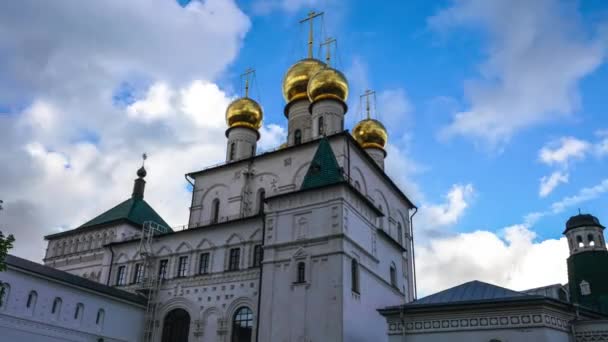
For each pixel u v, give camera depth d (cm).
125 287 4419
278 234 3512
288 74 5172
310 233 3388
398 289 4112
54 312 3456
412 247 5109
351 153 4234
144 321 4122
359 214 3588
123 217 5134
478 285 2998
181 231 4338
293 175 4347
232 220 4072
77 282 3656
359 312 3269
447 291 3019
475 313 2683
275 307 3294
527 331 2544
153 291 4188
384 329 3625
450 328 2719
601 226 4791
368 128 5434
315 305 3155
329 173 3538
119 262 4609
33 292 3359
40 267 3503
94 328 3700
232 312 3772
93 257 5106
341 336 2984
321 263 3253
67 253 5366
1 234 2366
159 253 4400
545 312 2566
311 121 4769
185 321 4006
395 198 5028
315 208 3441
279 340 3186
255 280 3766
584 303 4269
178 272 4225
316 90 4691
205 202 4753
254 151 5156
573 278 4550
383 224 4566
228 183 4691
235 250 4034
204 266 4122
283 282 3341
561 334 2639
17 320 3209
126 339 3934
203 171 4850
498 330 2606
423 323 2797
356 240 3453
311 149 4362
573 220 4888
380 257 3919
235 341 3678
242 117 5169
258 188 4500
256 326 3578
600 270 4409
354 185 4169
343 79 4731
